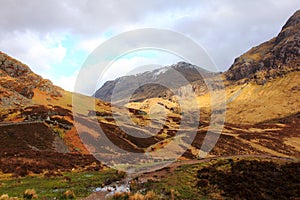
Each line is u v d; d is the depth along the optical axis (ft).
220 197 49.57
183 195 50.67
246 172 58.08
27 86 384.06
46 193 54.54
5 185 64.80
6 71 441.68
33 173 84.64
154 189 53.83
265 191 50.16
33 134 185.98
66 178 72.23
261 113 556.92
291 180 52.90
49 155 125.59
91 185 61.46
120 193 48.52
